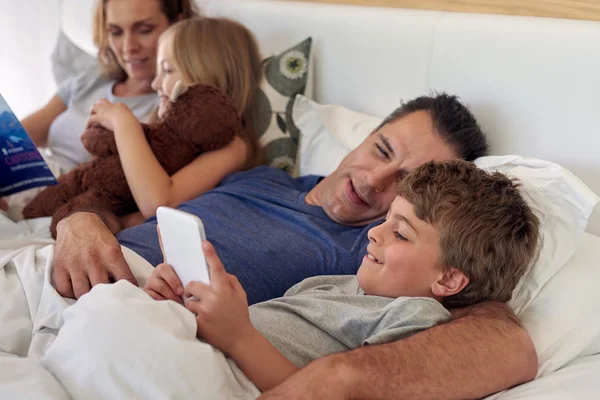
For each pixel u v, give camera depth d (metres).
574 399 0.89
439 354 0.88
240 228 1.36
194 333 0.89
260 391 0.90
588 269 1.12
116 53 2.02
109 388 0.82
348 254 1.29
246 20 1.98
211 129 1.60
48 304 1.03
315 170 1.70
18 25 2.67
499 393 0.95
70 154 2.05
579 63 1.28
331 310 1.01
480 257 1.00
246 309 0.91
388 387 0.85
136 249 1.28
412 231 1.03
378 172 1.36
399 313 0.96
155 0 1.94
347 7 1.76
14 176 1.46
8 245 1.28
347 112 1.68
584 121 1.29
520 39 1.37
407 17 1.60
